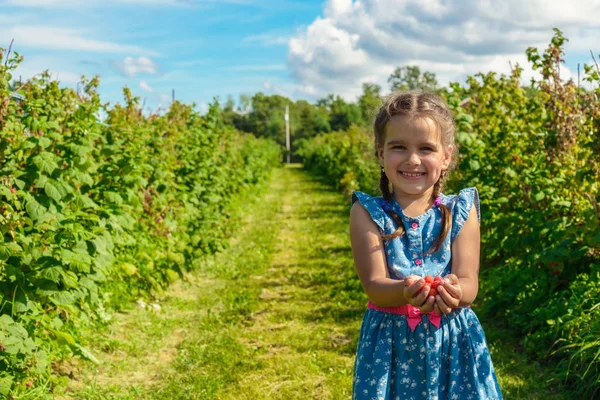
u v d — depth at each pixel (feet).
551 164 20.61
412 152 6.93
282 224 43.83
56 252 13.48
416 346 6.95
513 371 14.84
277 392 14.73
